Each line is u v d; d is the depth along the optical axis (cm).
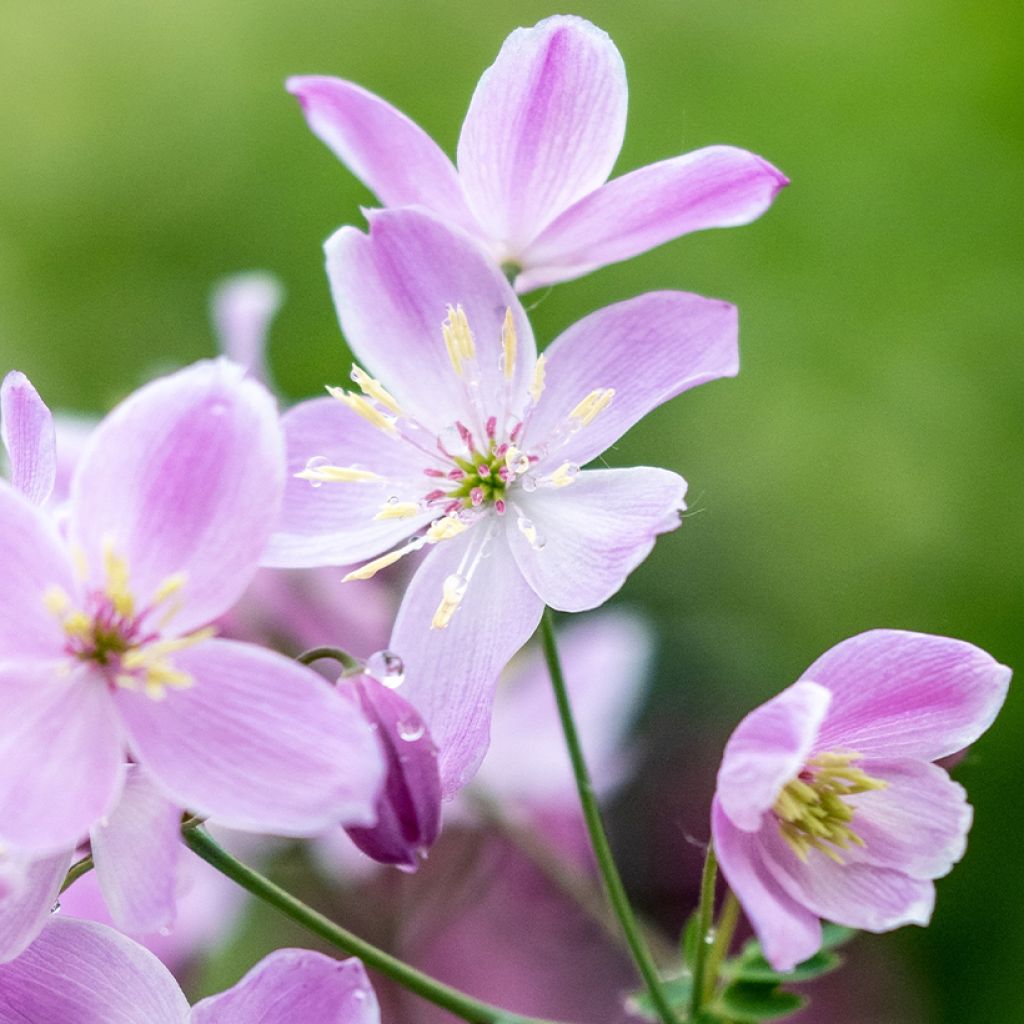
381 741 24
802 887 25
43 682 24
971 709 25
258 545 24
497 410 26
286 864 30
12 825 23
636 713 32
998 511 32
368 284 26
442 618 25
